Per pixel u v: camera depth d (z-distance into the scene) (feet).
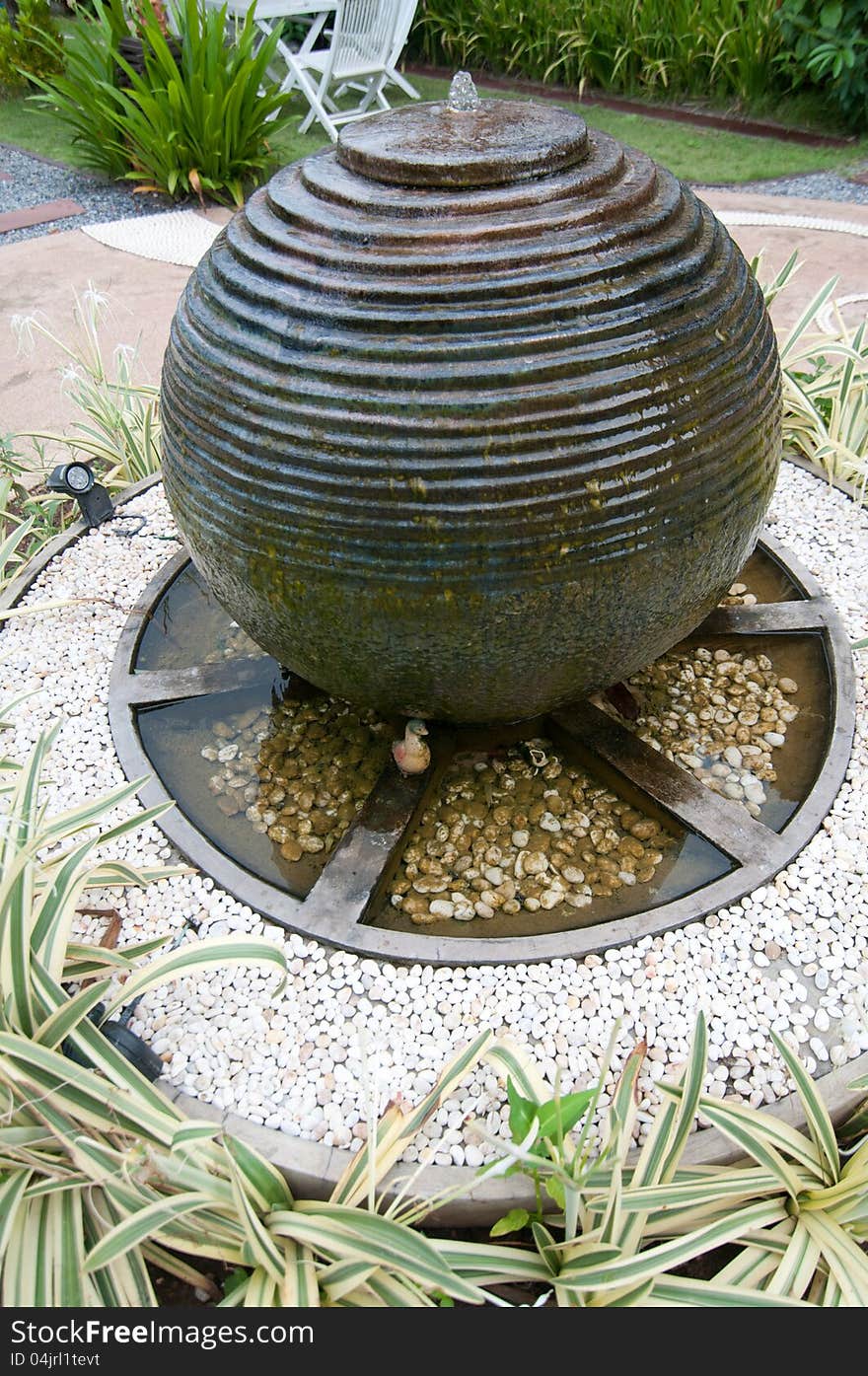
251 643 8.54
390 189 5.56
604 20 21.83
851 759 7.00
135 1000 5.80
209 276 6.01
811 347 10.53
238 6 20.10
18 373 13.38
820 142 19.24
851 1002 5.63
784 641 8.23
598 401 5.13
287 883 6.68
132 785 6.25
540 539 5.23
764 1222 4.68
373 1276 4.64
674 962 5.86
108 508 9.87
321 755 7.58
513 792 7.25
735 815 6.56
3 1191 4.71
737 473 5.74
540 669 5.86
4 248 17.04
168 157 17.99
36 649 8.36
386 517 5.22
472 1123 4.34
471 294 5.06
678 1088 4.87
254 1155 4.77
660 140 19.72
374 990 5.80
